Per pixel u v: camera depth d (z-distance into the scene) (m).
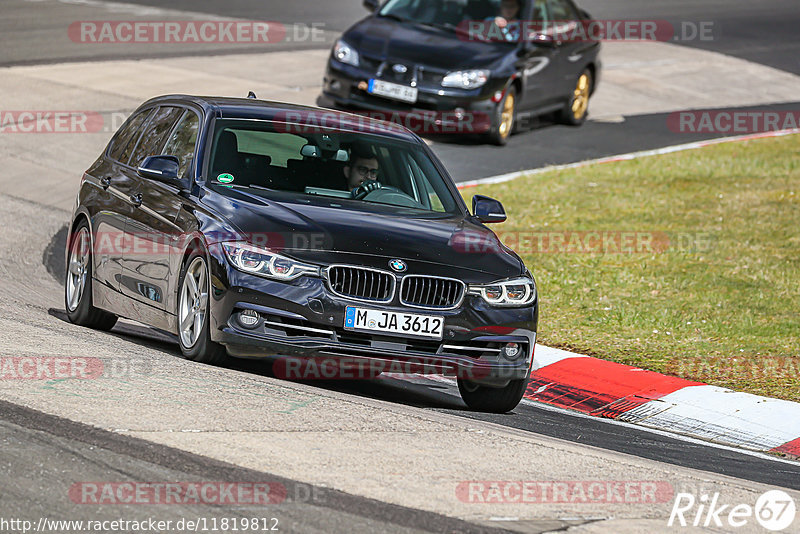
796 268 47.53
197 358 27.95
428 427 24.27
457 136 69.38
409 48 65.81
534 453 23.38
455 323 27.73
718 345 37.81
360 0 110.56
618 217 54.88
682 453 28.03
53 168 56.66
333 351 26.89
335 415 24.06
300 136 31.88
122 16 92.50
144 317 30.78
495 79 65.44
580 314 40.59
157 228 30.03
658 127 77.69
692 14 123.94
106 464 19.58
